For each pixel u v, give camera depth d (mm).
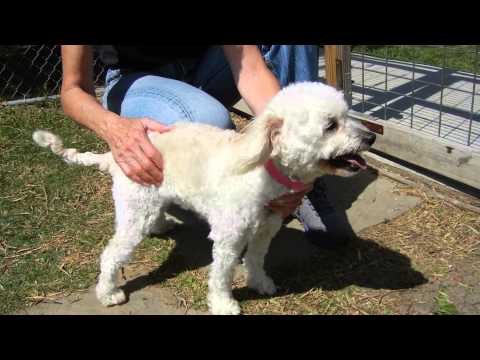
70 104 738
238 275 792
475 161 932
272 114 594
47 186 998
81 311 708
